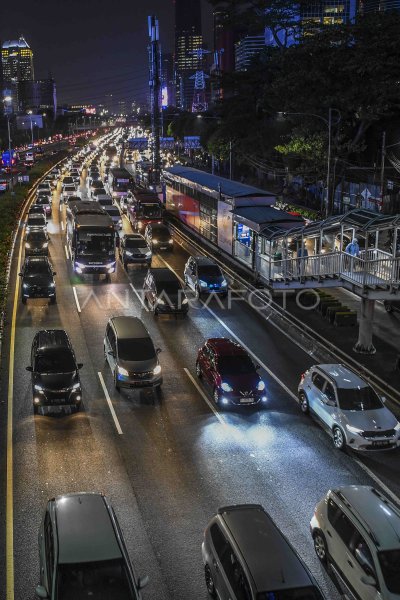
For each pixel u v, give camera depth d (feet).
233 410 90.74
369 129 238.27
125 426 84.69
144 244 179.63
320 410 85.05
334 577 55.83
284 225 158.40
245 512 54.03
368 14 210.79
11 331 122.01
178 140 610.65
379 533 52.01
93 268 159.84
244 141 309.83
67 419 86.22
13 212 263.90
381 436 78.33
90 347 114.42
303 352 115.55
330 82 205.05
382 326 131.75
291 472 74.18
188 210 239.71
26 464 74.02
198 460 76.28
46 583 48.62
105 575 47.34
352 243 116.16
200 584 54.85
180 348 115.65
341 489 58.65
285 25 316.60
